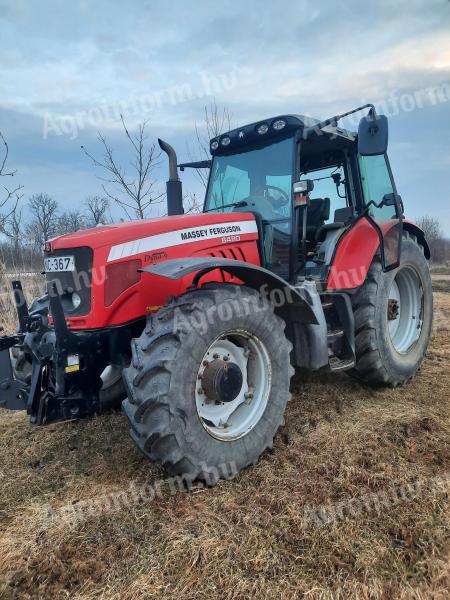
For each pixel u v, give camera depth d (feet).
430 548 6.27
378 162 13.25
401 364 12.50
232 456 7.99
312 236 12.89
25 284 23.43
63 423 10.62
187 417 7.39
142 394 7.20
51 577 5.93
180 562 6.07
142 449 7.33
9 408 9.40
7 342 9.52
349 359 11.35
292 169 11.07
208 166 14.55
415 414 10.34
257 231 11.07
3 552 6.35
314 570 5.91
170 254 9.39
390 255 12.04
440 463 8.32
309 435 9.41
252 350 8.85
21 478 8.30
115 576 5.89
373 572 5.85
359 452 8.61
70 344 8.32
